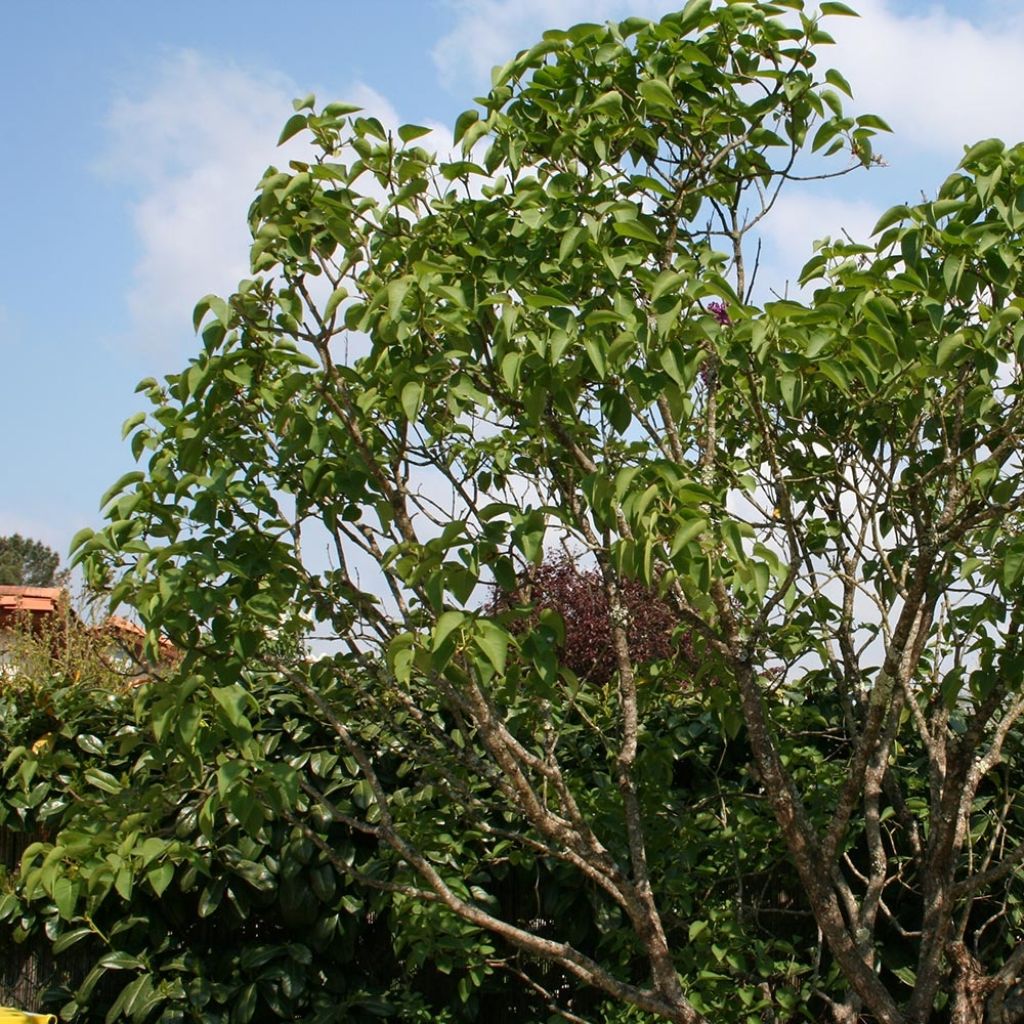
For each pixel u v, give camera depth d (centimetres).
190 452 305
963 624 343
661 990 316
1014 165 286
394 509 305
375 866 434
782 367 274
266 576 315
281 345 302
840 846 356
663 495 263
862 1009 419
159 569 297
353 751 333
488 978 448
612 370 277
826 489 371
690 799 447
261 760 295
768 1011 353
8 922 492
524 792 305
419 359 306
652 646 612
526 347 285
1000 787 396
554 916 438
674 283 263
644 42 320
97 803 355
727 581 306
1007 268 278
